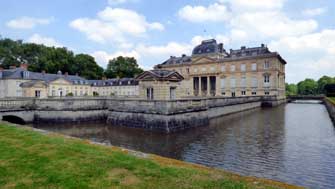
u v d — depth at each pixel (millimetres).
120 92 60219
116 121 21172
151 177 4500
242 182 4277
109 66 75062
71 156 5746
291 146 12914
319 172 9023
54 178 4465
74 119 22016
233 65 52375
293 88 110000
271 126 19750
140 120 18984
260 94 48688
